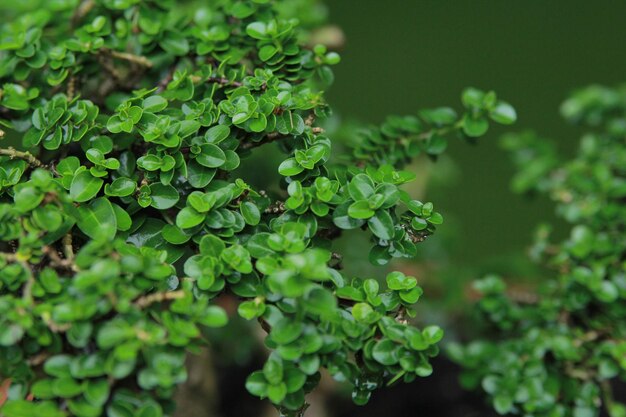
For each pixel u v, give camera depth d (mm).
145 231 697
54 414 650
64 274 679
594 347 782
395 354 679
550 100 1552
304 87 729
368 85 1600
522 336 807
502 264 870
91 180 692
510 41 1695
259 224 699
